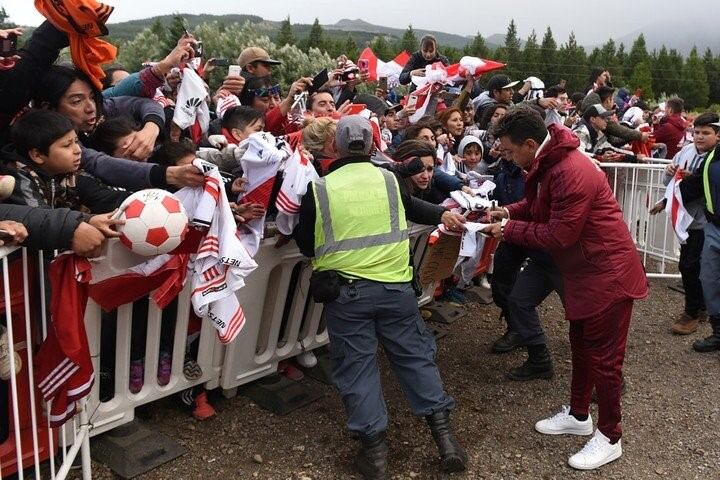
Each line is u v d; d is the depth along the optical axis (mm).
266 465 3148
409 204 3336
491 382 4262
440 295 5559
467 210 4059
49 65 2869
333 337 3082
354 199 2990
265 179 3002
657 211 5707
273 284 3535
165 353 3236
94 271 2512
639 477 3268
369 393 3018
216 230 2650
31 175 2449
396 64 8234
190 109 3670
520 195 4773
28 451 2631
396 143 5543
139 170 2752
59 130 2432
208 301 2643
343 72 5531
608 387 3234
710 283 4836
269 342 3670
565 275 3297
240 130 3537
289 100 4270
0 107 2793
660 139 10164
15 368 2291
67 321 2256
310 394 3789
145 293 2746
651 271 7055
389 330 3125
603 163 6914
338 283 2984
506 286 4586
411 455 3328
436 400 3133
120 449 3023
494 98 7262
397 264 3070
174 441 3201
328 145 3607
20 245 2158
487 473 3221
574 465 3281
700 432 3736
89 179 2766
